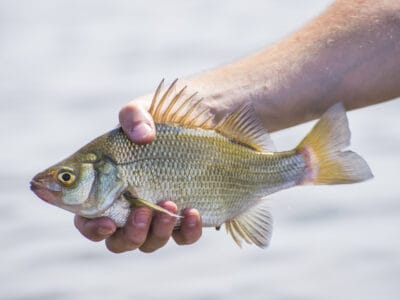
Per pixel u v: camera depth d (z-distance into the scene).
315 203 11.84
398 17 4.53
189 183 4.07
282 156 4.22
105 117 17.38
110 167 4.00
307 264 10.31
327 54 4.55
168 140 4.05
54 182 4.02
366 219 11.38
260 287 9.84
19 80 21.61
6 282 10.34
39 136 16.23
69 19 30.16
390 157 13.73
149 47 24.70
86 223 4.05
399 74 4.52
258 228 4.21
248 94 4.50
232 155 4.15
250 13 29.17
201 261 10.49
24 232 11.56
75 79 21.19
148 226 3.98
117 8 32.09
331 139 4.20
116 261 10.63
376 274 10.05
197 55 23.52
